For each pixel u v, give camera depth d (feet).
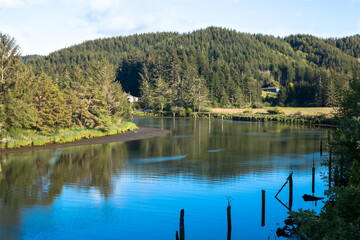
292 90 556.51
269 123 296.30
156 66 573.33
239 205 64.85
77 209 61.57
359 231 33.40
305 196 69.72
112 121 224.74
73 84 250.98
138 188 75.77
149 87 508.12
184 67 555.69
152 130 221.25
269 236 51.31
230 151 131.13
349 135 60.70
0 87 131.64
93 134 174.19
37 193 71.26
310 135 190.60
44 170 94.38
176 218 57.93
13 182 80.69
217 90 520.42
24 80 138.41
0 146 130.41
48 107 152.87
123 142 159.53
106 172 92.07
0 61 132.98
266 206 64.28
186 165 102.42
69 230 52.42
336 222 35.58
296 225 55.06
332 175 72.02
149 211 60.95
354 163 48.83
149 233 51.85
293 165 102.12
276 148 139.03
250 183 80.59
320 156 118.01
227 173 90.99
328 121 269.03
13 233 50.85
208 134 198.08
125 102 314.76
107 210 61.26
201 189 75.15
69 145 145.28
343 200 38.40
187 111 412.57
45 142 145.07
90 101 189.78
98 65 345.31
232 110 445.37
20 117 131.13
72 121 181.37
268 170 94.84
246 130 224.94
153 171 93.50
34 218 56.95
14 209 61.16
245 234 51.90
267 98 606.96
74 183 79.92
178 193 72.02
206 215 59.47
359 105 69.82
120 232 52.08
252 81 561.43
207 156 119.24
